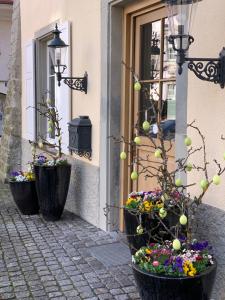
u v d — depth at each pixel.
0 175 8.55
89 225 5.06
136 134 4.24
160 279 2.48
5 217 5.50
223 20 2.88
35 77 7.13
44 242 4.50
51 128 5.96
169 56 3.91
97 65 4.81
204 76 3.05
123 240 4.48
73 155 5.55
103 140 4.71
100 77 4.74
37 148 7.08
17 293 3.37
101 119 4.73
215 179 2.54
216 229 3.03
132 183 4.63
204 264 2.58
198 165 3.17
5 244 4.46
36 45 7.07
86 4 5.00
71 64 5.46
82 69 5.18
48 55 7.00
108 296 3.29
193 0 2.62
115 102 4.61
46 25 6.45
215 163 3.00
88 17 4.97
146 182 4.35
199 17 3.09
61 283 3.52
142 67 4.38
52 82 6.96
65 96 5.60
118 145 4.68
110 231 4.76
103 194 4.77
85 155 5.12
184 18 2.62
